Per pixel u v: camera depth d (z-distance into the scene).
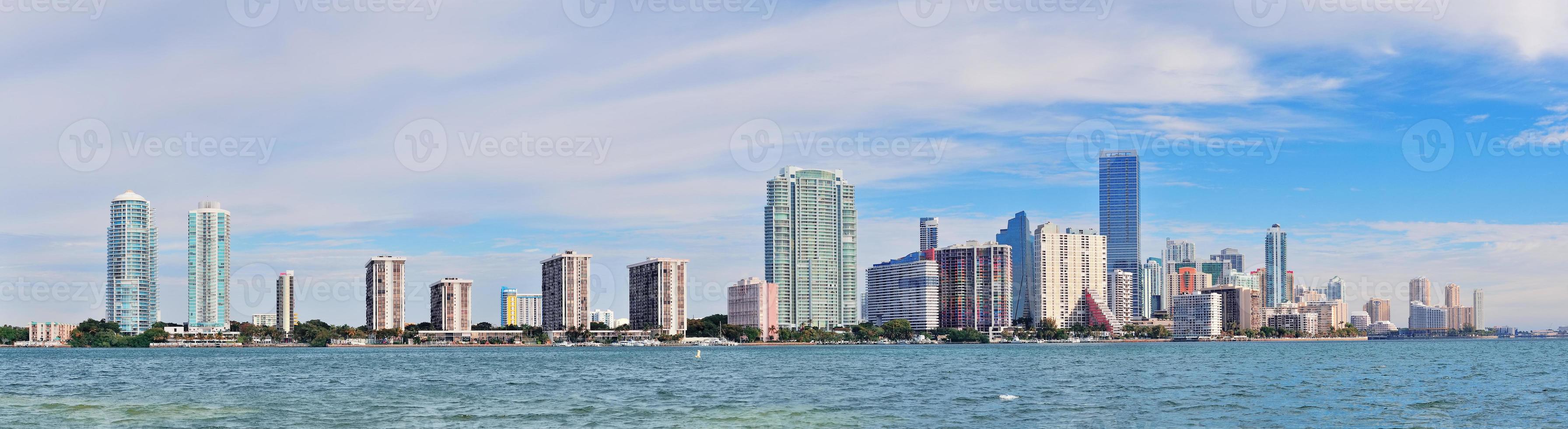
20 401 132.50
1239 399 129.12
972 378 179.38
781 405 123.38
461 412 116.50
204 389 156.62
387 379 185.12
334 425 104.00
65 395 144.75
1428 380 168.50
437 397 138.88
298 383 171.50
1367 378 174.62
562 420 108.44
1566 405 119.62
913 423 104.69
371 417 111.06
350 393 146.00
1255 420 106.12
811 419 107.94
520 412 116.06
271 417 111.62
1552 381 163.12
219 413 115.38
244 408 121.88
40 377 197.88
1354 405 120.50
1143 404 122.38
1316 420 106.19
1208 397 132.00
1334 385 153.88
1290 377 178.12
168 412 115.50
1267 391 142.12
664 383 167.12
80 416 111.25
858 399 131.75
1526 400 126.56
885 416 110.56
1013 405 121.31
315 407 123.00
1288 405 120.75
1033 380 170.50
